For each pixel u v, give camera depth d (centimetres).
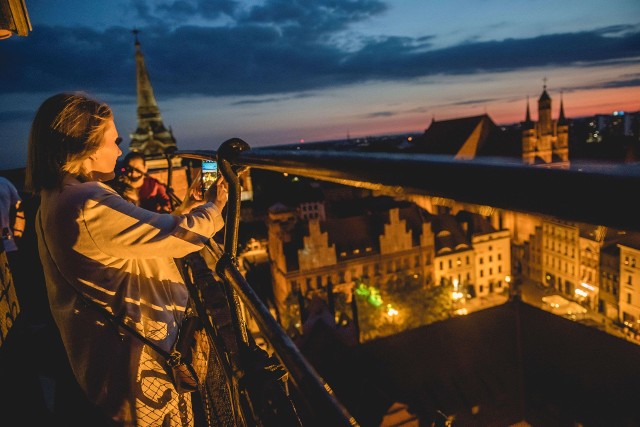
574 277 5019
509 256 5409
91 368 181
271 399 124
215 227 175
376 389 1591
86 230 162
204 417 256
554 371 2073
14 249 479
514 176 39
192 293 245
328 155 75
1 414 258
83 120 172
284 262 4488
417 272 4981
